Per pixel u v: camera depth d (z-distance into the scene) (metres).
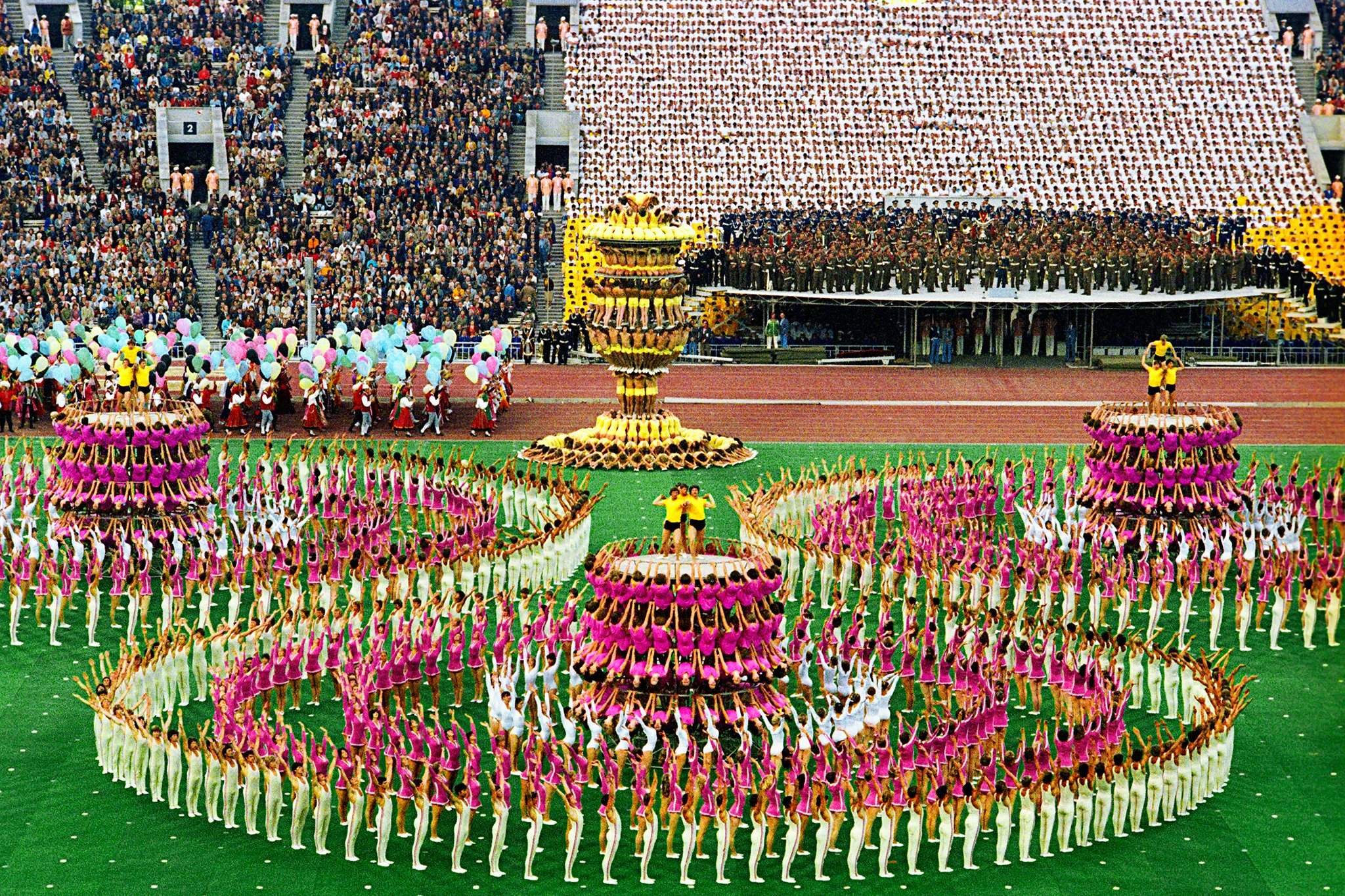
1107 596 99.56
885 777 72.19
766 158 192.00
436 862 73.56
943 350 170.00
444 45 198.12
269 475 113.75
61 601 96.94
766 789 72.25
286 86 193.88
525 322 170.12
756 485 127.81
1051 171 192.50
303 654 86.69
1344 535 104.62
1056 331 174.38
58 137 185.12
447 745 75.06
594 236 130.88
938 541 105.50
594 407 150.25
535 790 74.81
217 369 150.25
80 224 174.75
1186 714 86.19
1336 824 76.75
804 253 169.50
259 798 75.69
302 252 173.12
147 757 78.81
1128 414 107.25
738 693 79.50
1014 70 199.50
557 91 196.75
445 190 182.25
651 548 82.62
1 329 160.88
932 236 173.75
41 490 117.25
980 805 74.44
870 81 198.38
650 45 199.75
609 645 80.38
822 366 169.00
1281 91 199.12
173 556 99.25
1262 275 173.88
